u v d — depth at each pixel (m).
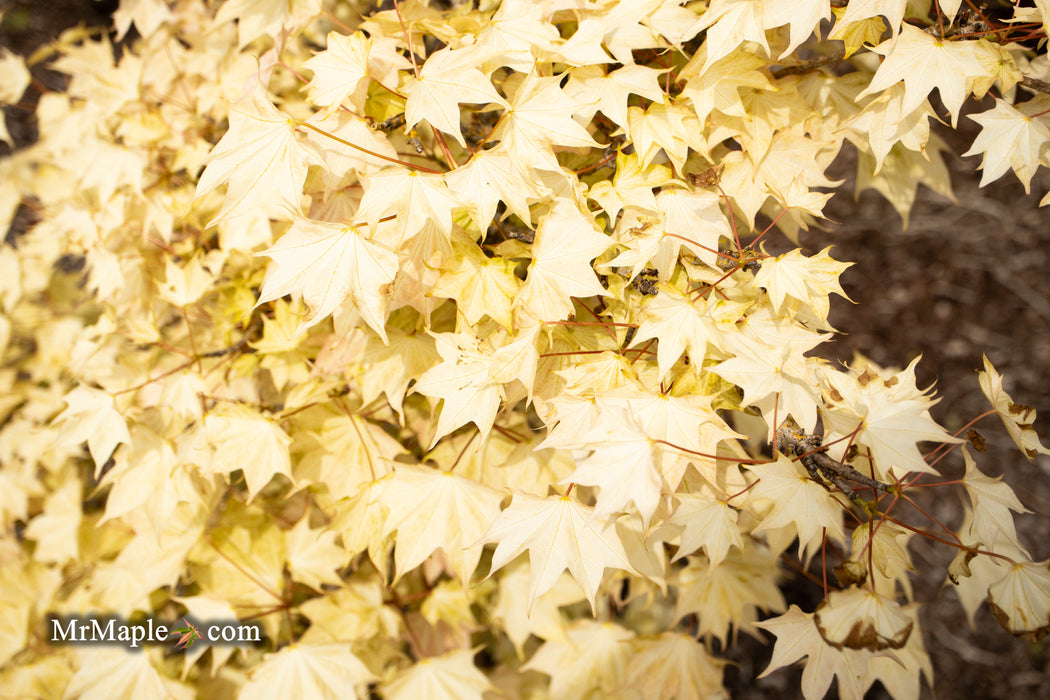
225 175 0.65
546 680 0.98
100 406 0.76
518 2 0.68
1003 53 0.66
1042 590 0.70
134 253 0.89
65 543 0.89
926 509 1.63
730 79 0.70
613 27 0.70
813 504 0.68
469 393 0.68
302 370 0.80
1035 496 1.64
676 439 0.66
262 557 0.82
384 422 0.81
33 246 1.06
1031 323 1.82
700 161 0.75
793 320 0.70
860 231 1.98
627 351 0.70
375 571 0.88
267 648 0.89
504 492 0.73
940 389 1.79
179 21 0.93
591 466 0.64
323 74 0.67
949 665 1.51
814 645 0.69
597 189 0.69
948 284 1.90
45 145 1.00
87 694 0.79
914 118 0.69
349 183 0.72
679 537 0.74
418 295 0.69
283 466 0.74
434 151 0.79
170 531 0.81
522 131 0.67
